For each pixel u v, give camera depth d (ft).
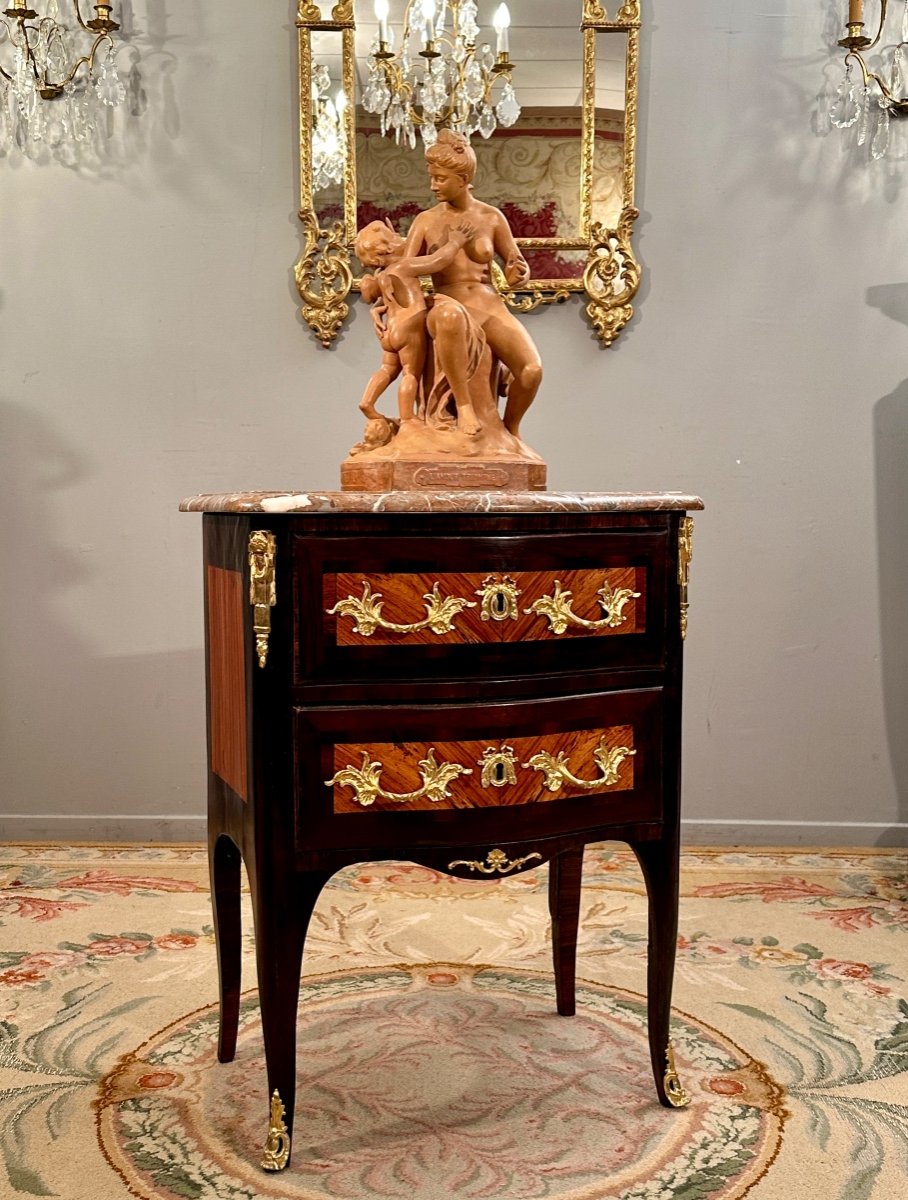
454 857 4.94
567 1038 6.17
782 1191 4.75
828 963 7.13
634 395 9.44
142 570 9.53
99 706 9.64
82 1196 4.71
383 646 4.80
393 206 9.16
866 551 9.56
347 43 8.99
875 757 9.71
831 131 9.28
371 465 5.49
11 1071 5.74
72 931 7.60
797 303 9.40
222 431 9.43
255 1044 6.08
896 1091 5.58
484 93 9.08
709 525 9.53
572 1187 4.80
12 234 9.29
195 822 9.70
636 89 9.07
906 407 9.46
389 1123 5.31
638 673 5.22
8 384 9.39
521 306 9.31
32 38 9.09
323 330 9.26
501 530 4.85
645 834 5.30
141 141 9.23
